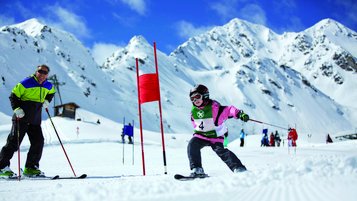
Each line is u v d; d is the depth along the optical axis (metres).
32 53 155.75
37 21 194.88
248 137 49.41
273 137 31.08
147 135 52.88
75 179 6.10
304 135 57.41
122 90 179.50
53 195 3.42
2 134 39.22
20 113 6.64
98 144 28.36
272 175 3.17
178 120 175.75
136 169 8.47
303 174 3.14
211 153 14.66
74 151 20.89
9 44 149.62
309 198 2.30
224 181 3.15
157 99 6.93
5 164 6.74
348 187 2.49
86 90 149.88
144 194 2.89
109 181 5.03
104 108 144.12
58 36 182.12
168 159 12.86
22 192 4.27
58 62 162.00
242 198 2.51
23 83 6.86
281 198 2.39
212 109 4.92
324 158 3.55
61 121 50.53
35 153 6.93
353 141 25.94
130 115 151.00
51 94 7.25
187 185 3.18
